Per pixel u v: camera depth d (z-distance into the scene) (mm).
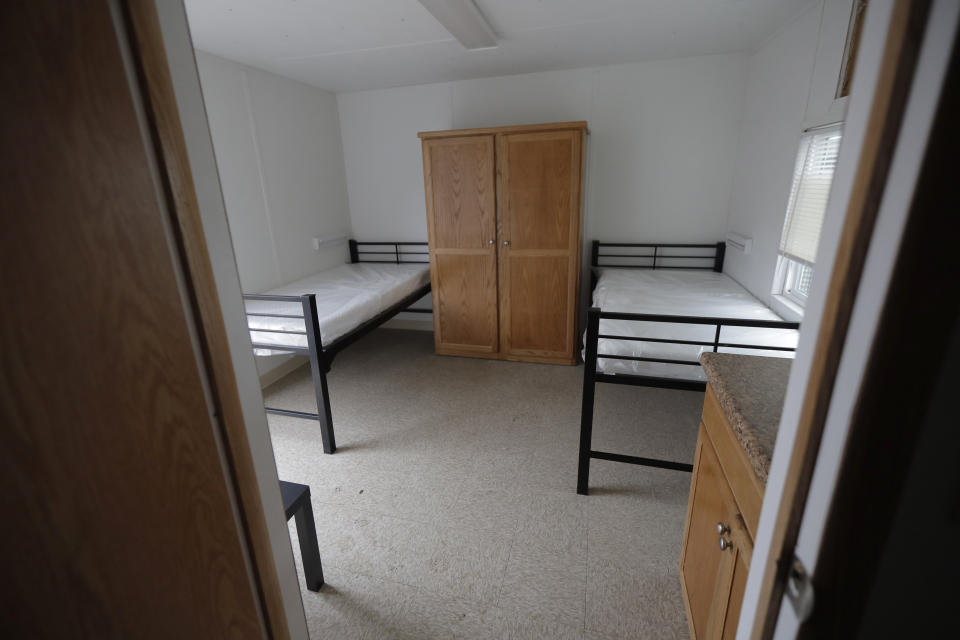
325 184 4230
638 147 3783
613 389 3201
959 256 307
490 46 3016
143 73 503
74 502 430
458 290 3752
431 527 1923
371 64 3371
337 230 4457
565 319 3592
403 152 4316
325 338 2572
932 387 337
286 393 3262
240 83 3236
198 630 624
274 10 2326
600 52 3268
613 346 2115
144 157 503
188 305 593
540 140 3250
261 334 2527
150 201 513
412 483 2217
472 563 1730
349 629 1480
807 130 2457
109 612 475
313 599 1591
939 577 397
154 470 535
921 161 302
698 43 3133
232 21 2443
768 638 508
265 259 3531
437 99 4086
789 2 2445
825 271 416
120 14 481
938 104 288
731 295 3031
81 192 429
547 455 2420
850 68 2066
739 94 3482
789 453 496
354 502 2092
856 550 390
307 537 1557
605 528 1887
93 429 450
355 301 2996
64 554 422
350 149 4453
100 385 458
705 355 1271
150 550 532
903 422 349
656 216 3908
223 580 675
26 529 386
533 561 1730
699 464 1340
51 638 415
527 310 3648
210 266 621
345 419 2871
